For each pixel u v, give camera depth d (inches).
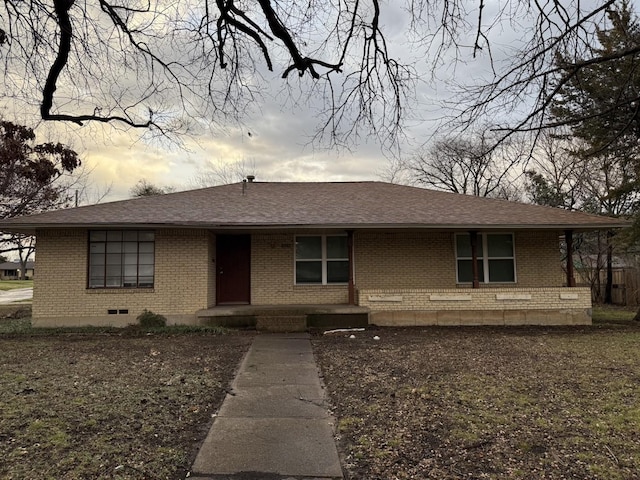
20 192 786.2
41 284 474.9
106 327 471.5
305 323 467.2
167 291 483.5
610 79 269.7
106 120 260.2
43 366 293.3
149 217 475.8
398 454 159.8
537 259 550.6
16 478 138.3
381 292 494.9
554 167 1101.7
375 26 210.2
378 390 239.8
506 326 494.6
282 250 538.3
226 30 221.1
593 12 188.1
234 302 536.4
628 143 341.1
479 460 154.3
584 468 147.5
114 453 157.8
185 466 150.1
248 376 273.6
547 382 252.7
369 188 652.1
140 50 233.9
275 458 157.0
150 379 259.4
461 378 261.7
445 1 199.9
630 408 206.1
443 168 1254.3
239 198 573.0
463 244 549.6
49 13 207.6
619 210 737.6
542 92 210.2
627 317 611.8
